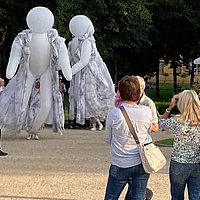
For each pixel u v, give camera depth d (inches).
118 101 428.1
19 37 1048.8
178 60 2613.2
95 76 1267.2
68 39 1705.2
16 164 750.5
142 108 384.5
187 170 403.2
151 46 2333.9
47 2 1881.2
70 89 1288.1
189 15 2290.8
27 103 1061.1
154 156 376.8
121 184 382.3
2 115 1060.5
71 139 1069.8
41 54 1040.8
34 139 1065.5
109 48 1916.8
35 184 610.5
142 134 379.6
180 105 407.8
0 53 1879.9
